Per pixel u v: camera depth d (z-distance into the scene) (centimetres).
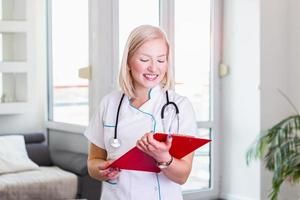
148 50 176
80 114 495
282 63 493
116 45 462
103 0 456
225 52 520
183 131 182
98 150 197
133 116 185
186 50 510
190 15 510
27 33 485
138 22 477
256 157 440
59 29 518
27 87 491
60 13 515
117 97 192
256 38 488
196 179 526
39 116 538
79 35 487
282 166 406
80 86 492
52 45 532
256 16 486
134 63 179
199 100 523
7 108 485
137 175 180
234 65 511
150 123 182
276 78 493
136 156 168
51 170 457
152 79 179
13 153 460
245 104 502
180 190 187
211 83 524
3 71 478
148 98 185
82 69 473
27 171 453
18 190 405
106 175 181
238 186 514
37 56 533
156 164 171
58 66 523
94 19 459
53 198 418
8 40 489
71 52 501
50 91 538
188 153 167
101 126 194
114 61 462
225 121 524
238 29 505
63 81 516
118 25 462
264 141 430
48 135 538
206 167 532
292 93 491
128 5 470
